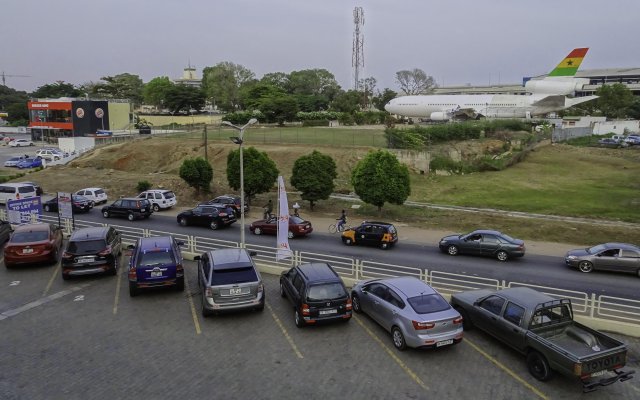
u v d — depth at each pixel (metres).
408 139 55.00
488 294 14.66
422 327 12.80
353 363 12.87
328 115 97.62
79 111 91.12
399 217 35.72
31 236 21.27
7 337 14.41
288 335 14.57
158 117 107.56
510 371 12.45
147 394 11.38
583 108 123.62
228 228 32.19
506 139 64.56
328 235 30.50
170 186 46.53
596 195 42.62
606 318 16.55
